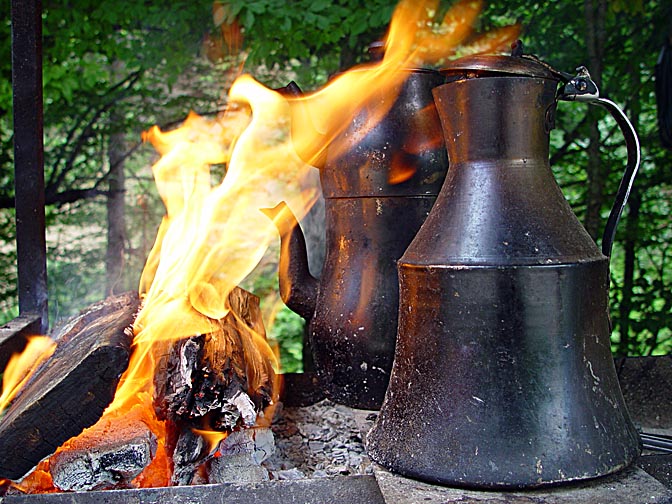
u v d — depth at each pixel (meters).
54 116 3.50
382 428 1.02
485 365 0.92
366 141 1.26
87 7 3.11
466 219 0.96
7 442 1.00
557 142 3.38
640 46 2.92
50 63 3.21
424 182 1.28
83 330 1.31
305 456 1.30
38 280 1.68
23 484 1.10
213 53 3.18
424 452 0.94
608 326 0.99
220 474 1.18
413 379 0.98
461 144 0.99
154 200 3.71
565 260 0.92
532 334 0.92
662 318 2.94
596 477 0.91
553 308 0.92
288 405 1.55
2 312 3.50
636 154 1.03
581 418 0.92
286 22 2.60
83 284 3.63
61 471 1.06
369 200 1.28
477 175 0.97
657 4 2.85
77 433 1.03
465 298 0.93
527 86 0.95
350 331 1.29
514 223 0.94
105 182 3.67
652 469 1.01
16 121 1.66
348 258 1.31
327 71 3.32
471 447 0.92
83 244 3.71
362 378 1.30
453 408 0.93
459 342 0.94
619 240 2.99
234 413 1.13
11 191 3.48
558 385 0.92
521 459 0.90
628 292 3.02
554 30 2.85
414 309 0.99
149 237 3.70
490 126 0.96
